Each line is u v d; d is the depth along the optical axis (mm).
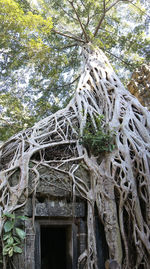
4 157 6824
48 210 5926
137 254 5762
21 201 5816
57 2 12344
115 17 12812
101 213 5945
